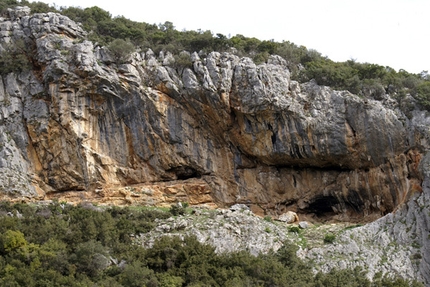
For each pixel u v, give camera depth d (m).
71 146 55.66
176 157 57.06
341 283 43.56
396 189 53.38
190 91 56.56
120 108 56.94
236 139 57.44
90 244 44.00
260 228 50.16
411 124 54.06
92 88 56.25
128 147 57.00
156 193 56.19
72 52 57.06
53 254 43.38
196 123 57.72
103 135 56.66
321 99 56.12
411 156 53.12
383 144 53.78
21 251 43.75
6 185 53.94
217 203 57.16
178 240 45.88
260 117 55.75
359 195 55.69
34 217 49.03
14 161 55.19
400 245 49.03
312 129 55.00
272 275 43.00
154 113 56.88
